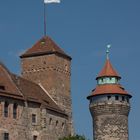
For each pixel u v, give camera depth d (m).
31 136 182.25
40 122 186.50
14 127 175.75
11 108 175.62
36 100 186.88
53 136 193.00
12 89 180.62
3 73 185.88
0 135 170.12
